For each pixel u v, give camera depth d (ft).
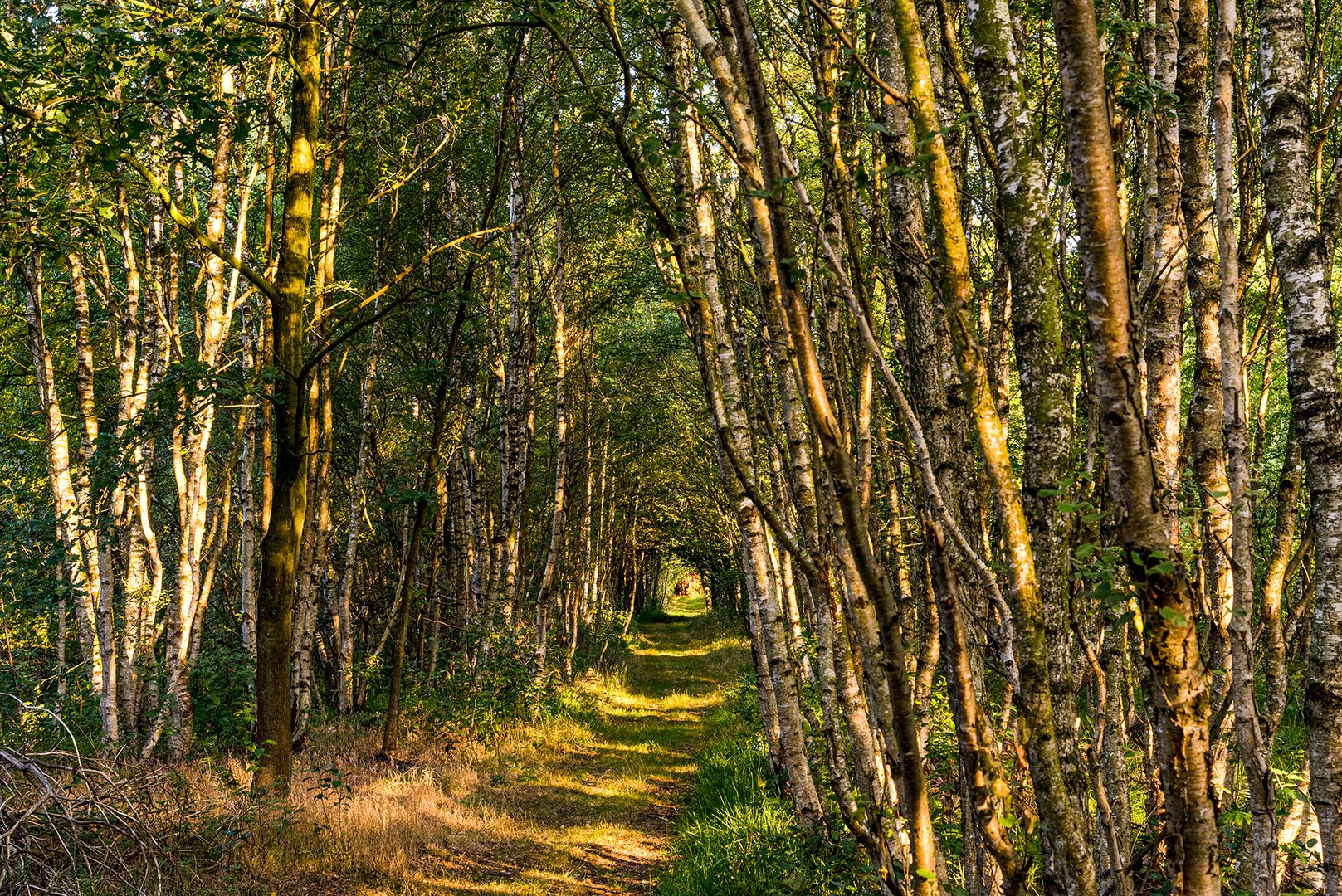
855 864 14.32
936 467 9.04
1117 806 10.11
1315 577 7.41
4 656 35.76
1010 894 7.16
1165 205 9.85
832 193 8.94
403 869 23.27
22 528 29.25
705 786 31.99
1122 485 5.51
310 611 37.22
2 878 16.03
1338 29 13.09
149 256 29.86
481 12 32.63
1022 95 6.52
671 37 14.06
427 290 30.07
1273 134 7.57
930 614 13.94
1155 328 9.80
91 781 20.22
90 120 21.77
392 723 36.45
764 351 17.16
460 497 56.29
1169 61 10.21
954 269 6.85
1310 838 11.96
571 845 27.50
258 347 35.42
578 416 69.00
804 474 10.27
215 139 28.22
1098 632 10.68
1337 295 15.66
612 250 55.21
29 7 20.84
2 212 21.22
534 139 47.29
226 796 23.59
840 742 11.70
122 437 25.54
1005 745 11.02
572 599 67.56
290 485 26.96
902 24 6.95
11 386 39.40
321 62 33.83
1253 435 13.14
